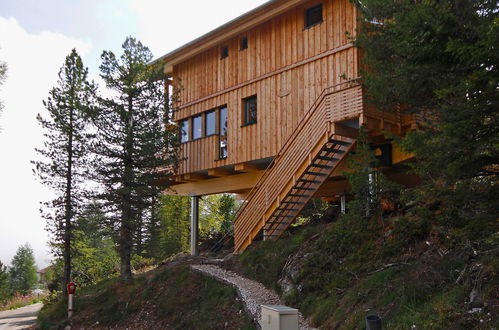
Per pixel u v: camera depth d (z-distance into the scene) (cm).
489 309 572
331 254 1003
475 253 708
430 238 834
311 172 1273
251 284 1127
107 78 1525
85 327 1279
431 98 751
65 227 1576
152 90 1559
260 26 1562
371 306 748
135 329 1167
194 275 1302
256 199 1413
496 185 565
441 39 604
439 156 568
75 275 2022
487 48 516
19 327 1577
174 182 1947
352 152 1315
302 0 1365
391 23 805
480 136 542
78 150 1506
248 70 1588
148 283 1373
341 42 1281
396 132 1240
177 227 2552
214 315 1038
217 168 1705
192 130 1841
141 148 1491
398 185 945
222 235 2086
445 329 580
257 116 1527
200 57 1823
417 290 711
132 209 1509
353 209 986
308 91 1364
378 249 912
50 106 1559
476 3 633
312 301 908
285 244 1228
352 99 1134
